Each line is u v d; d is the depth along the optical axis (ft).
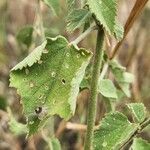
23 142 1.67
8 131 1.67
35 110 0.81
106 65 1.14
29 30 1.36
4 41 1.97
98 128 0.91
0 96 1.61
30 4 2.13
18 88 0.81
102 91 1.05
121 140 0.90
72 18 0.83
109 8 0.77
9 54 1.95
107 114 0.92
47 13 1.82
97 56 0.85
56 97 0.81
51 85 0.81
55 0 1.13
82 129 1.50
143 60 1.80
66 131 1.68
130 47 1.82
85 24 0.86
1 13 2.07
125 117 0.92
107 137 0.91
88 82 0.99
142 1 1.04
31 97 0.81
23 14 2.18
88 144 0.89
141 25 1.89
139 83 1.73
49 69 0.80
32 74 0.80
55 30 1.37
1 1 2.09
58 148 1.29
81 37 0.81
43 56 0.80
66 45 0.80
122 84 1.21
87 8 0.83
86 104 1.57
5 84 1.81
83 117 1.56
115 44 1.16
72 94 0.79
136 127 0.91
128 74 1.21
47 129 1.32
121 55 1.84
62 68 0.80
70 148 1.69
